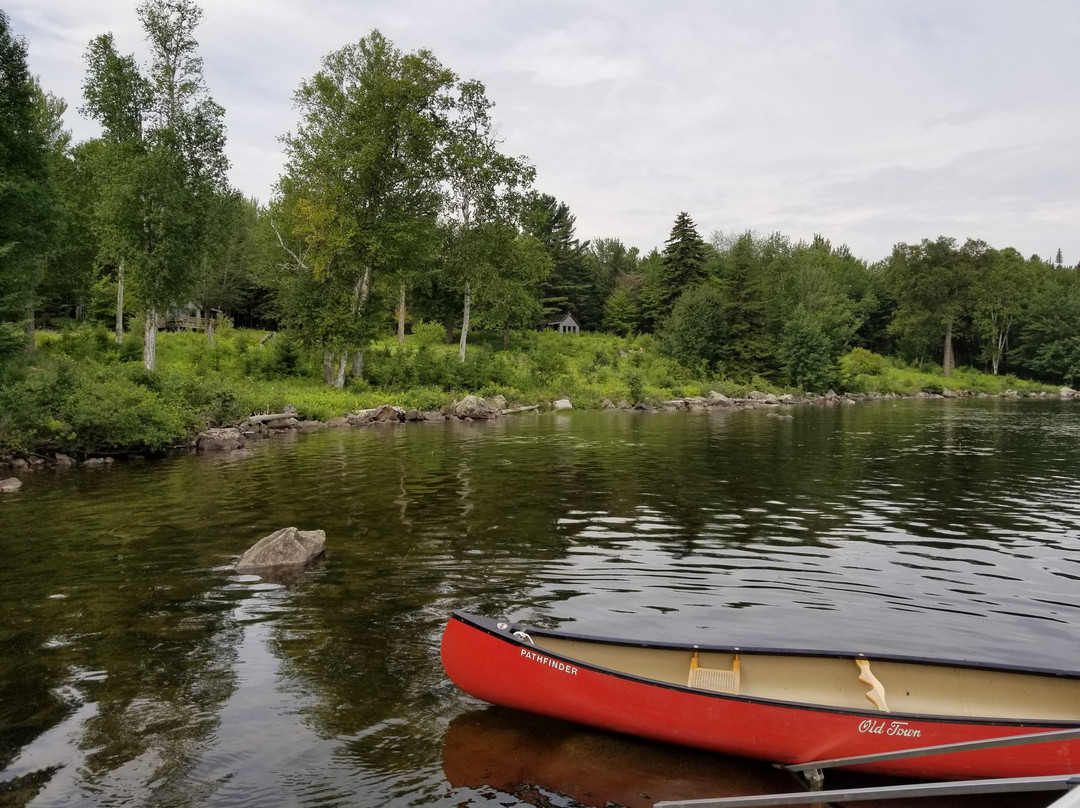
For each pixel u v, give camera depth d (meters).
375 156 38.75
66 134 44.25
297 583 9.95
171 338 48.12
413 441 26.95
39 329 50.66
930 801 5.37
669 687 5.76
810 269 80.69
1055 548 12.14
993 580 10.39
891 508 15.29
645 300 83.19
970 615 8.98
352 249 40.03
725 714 5.66
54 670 7.24
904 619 8.84
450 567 10.73
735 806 4.94
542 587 9.86
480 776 5.47
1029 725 5.16
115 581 10.00
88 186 40.78
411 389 42.28
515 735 6.09
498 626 6.50
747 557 11.48
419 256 44.12
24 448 20.53
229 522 13.47
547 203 84.69
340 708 6.49
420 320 70.56
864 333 94.00
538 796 5.23
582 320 86.19
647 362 63.47
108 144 34.44
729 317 65.19
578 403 45.88
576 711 6.03
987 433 31.84
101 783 5.35
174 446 24.42
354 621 8.55
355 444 25.92
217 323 55.25
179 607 9.00
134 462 21.28
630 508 15.05
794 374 64.75
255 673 7.17
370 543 12.06
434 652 7.69
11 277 24.00
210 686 6.90
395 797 5.18
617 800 5.20
